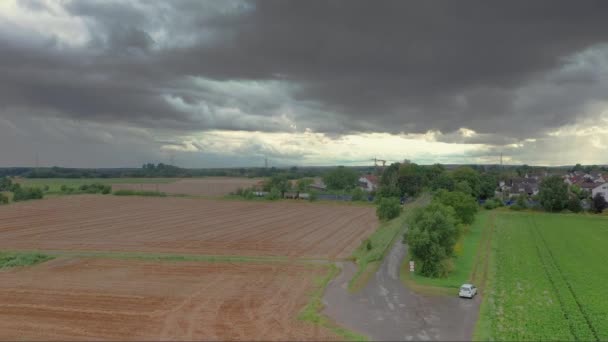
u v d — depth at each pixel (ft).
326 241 282.77
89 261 227.20
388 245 234.99
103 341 124.77
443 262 185.68
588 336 124.57
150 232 321.32
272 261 223.51
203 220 385.91
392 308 146.20
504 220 361.51
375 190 578.66
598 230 308.81
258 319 138.92
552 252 232.12
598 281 178.29
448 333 124.98
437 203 223.92
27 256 232.94
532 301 153.79
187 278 191.01
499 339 121.90
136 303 157.38
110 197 611.47
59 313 148.36
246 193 601.62
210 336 126.21
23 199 563.07
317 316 139.13
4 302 160.56
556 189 416.26
